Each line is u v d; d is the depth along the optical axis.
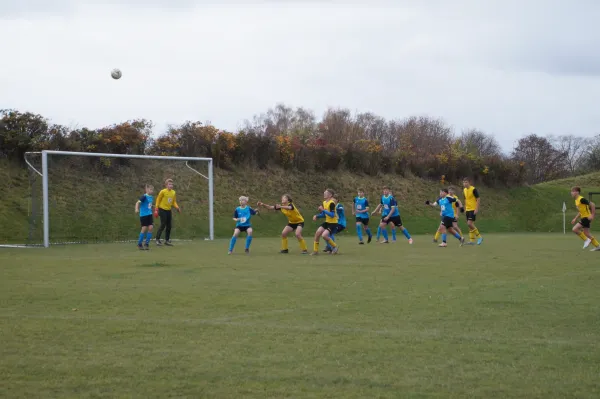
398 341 7.21
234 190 35.91
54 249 21.48
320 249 21.16
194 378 5.85
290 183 38.81
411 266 15.08
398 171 44.47
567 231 39.81
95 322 8.28
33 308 9.32
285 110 64.94
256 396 5.36
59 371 6.07
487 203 44.28
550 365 6.23
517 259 16.88
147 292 10.84
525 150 80.44
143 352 6.75
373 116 65.88
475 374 5.95
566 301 9.78
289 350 6.83
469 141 69.19
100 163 29.27
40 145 29.84
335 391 5.48
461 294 10.52
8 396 5.37
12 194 28.03
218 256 18.17
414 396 5.36
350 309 9.19
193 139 36.56
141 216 21.17
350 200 39.41
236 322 8.28
